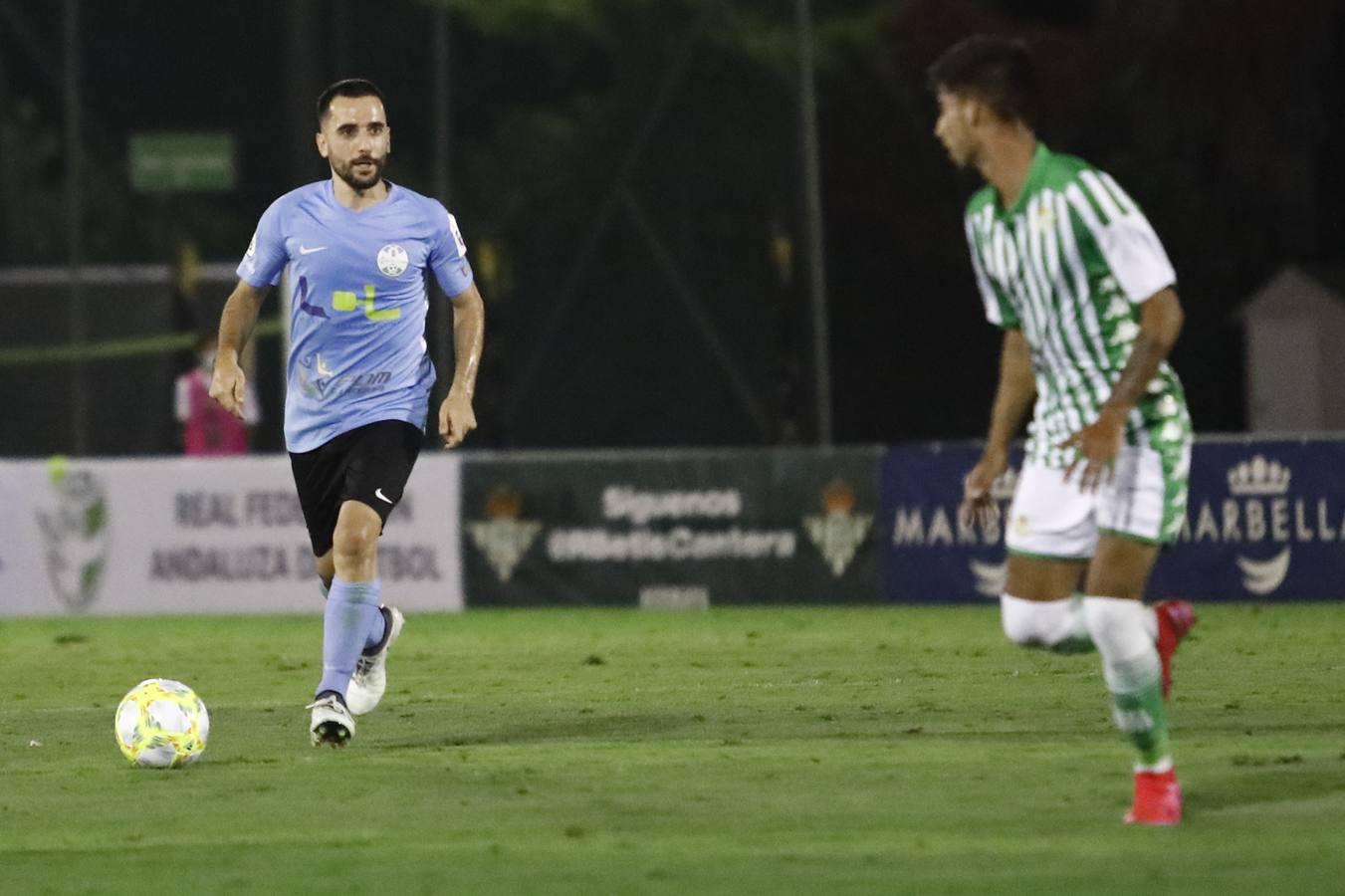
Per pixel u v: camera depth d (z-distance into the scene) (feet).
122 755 76.89
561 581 165.78
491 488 165.99
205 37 263.49
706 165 236.43
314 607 167.43
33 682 111.04
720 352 231.50
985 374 257.75
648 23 245.04
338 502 80.33
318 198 78.64
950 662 111.34
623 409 232.94
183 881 52.65
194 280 229.86
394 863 54.39
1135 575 57.67
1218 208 266.77
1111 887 49.26
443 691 101.30
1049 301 58.85
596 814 61.36
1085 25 270.67
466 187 249.34
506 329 235.20
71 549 169.37
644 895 49.65
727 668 111.04
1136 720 57.62
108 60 263.49
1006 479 160.86
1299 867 50.93
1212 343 261.85
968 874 51.37
